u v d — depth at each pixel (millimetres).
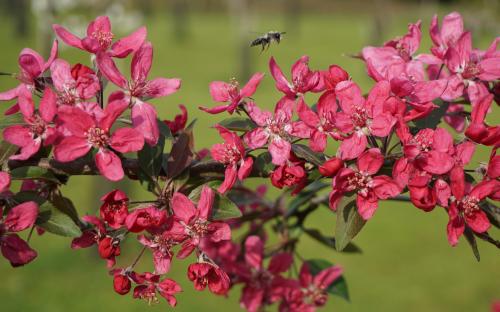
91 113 600
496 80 644
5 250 589
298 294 770
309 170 619
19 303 1935
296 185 621
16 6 7844
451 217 589
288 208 793
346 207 599
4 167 603
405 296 2021
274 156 606
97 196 2211
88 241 616
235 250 761
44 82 617
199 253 618
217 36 9227
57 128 593
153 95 614
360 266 2264
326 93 604
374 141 604
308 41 8438
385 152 604
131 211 606
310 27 10562
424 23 6938
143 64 615
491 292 2041
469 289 2070
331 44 8141
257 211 793
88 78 604
